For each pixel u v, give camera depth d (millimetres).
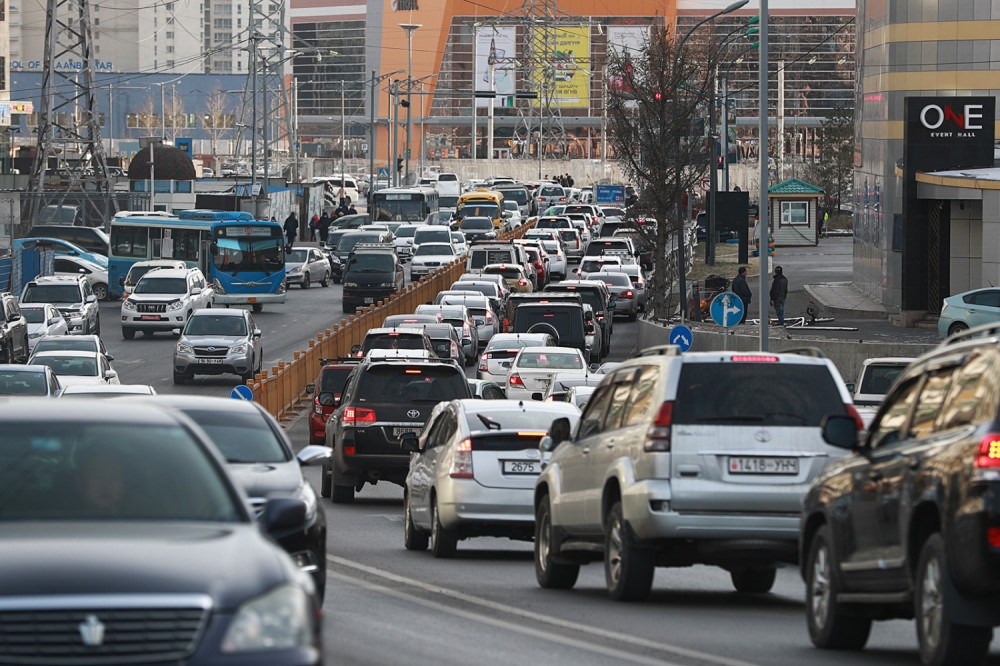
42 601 18719
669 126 164500
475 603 42125
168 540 20906
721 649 34062
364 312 161250
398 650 33312
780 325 155375
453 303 164125
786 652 33719
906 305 157625
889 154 174125
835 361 128750
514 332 132625
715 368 39969
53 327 151125
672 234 179625
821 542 34594
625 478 40500
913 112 155375
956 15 170625
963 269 156875
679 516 39125
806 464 39469
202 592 19281
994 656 32438
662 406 39750
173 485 23281
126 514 22484
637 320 181250
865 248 191875
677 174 162625
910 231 156875
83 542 20516
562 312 133250
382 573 49594
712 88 178625
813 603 34844
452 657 32406
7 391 87625
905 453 30531
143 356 154500
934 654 28469
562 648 33875
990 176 145500
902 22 172500
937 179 150750
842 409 39812
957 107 154625
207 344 131750
